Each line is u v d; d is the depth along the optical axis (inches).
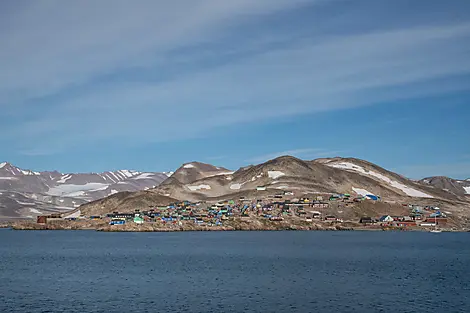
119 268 6358.3
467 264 6806.1
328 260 7283.5
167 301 4160.9
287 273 5792.3
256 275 5625.0
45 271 6112.2
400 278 5398.6
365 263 6875.0
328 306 3966.5
